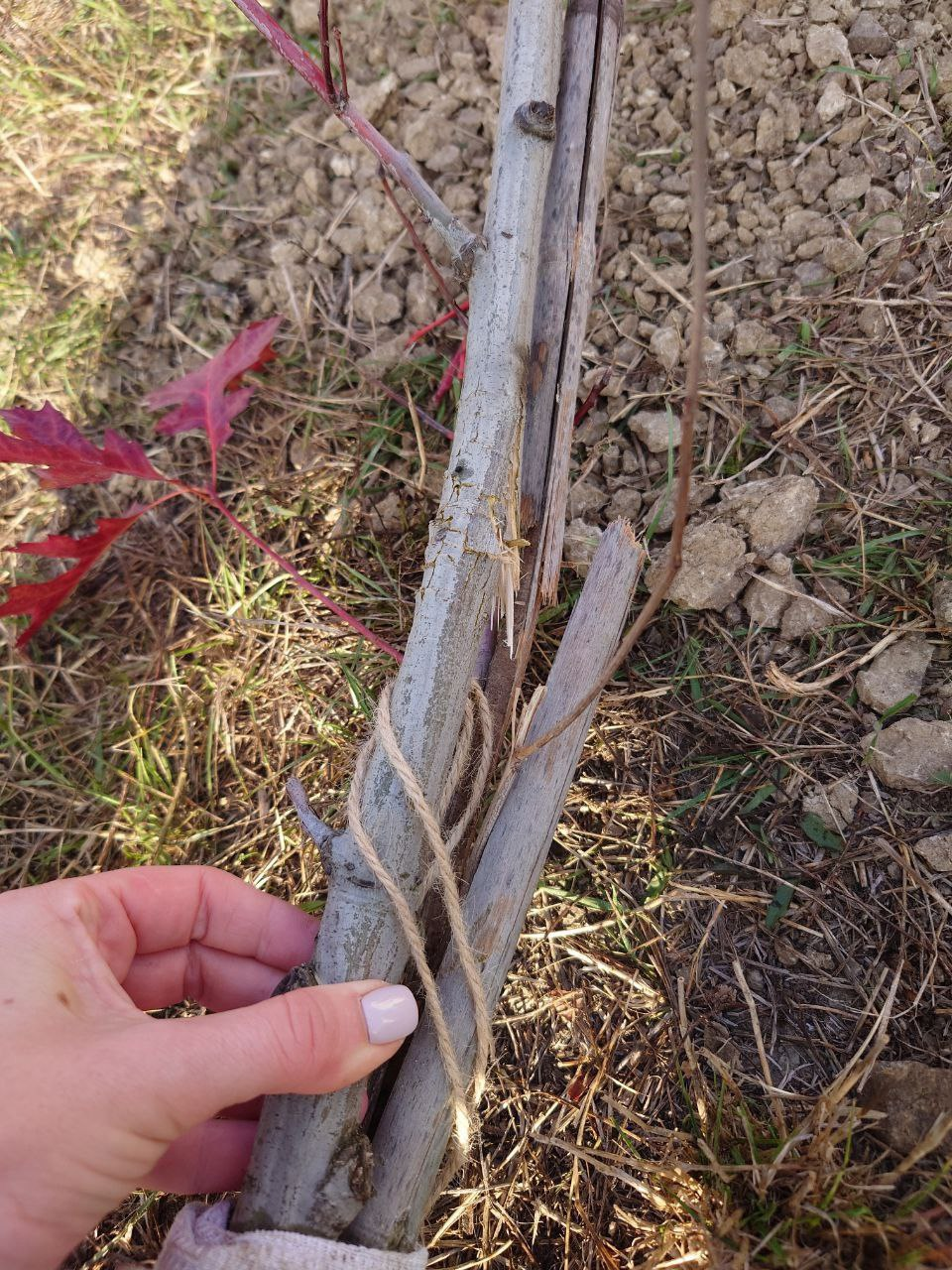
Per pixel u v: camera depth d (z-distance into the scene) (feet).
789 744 1.02
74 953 0.78
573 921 1.02
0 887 1.14
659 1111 0.93
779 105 1.22
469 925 0.82
